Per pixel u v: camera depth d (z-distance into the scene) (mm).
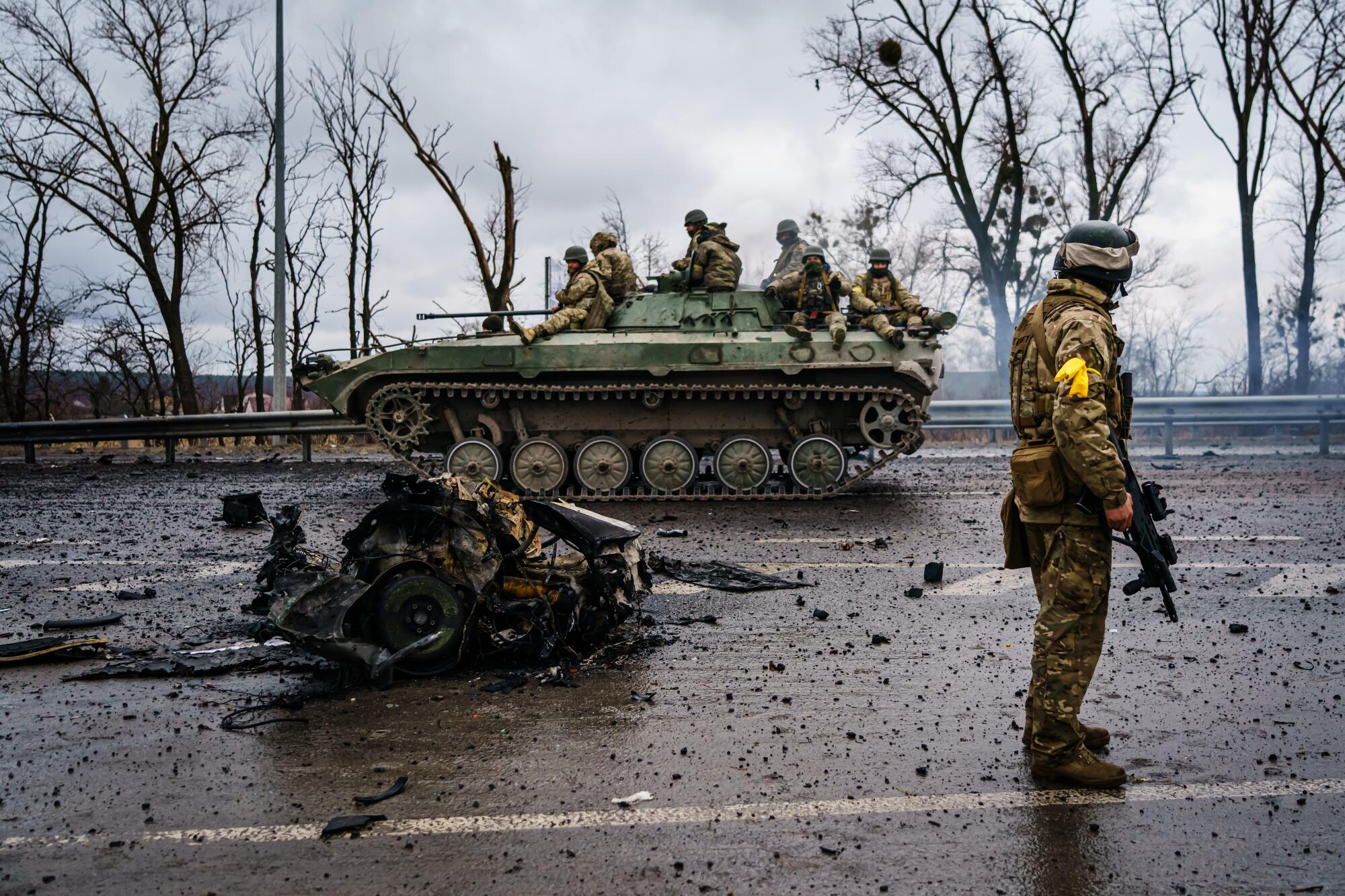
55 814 4195
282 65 23656
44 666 6199
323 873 3707
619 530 6559
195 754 4820
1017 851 3865
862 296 15008
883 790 4395
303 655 6297
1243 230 28391
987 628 6992
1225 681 5820
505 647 6254
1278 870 3715
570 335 14359
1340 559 9188
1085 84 29469
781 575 8719
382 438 14289
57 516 11992
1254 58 27516
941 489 14688
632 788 4422
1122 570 9172
